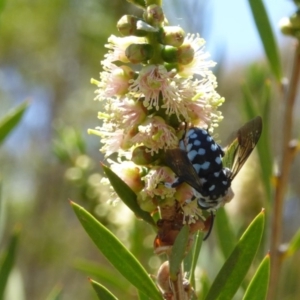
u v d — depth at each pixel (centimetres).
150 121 16
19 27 55
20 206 57
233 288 16
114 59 17
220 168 16
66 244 55
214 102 17
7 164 63
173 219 16
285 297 27
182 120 17
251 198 26
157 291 16
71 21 50
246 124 17
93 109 56
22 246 54
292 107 22
